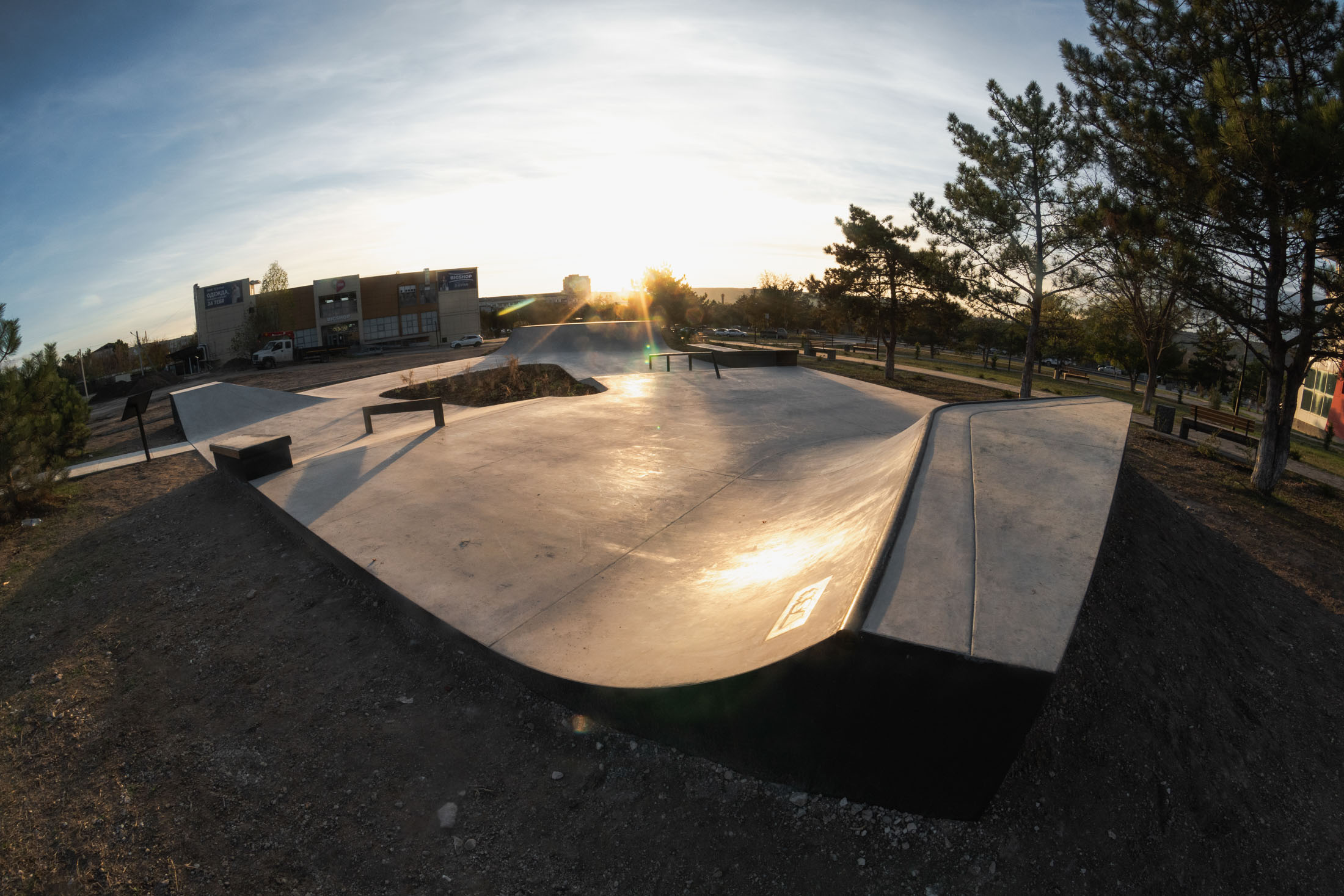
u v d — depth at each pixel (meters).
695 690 3.14
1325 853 3.07
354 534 5.54
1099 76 10.84
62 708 3.94
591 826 3.02
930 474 4.35
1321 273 8.34
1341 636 5.18
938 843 2.77
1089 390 23.31
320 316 42.50
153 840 3.02
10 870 2.87
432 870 2.84
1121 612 3.97
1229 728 3.62
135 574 5.54
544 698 3.77
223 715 3.84
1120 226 9.91
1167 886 2.69
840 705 2.85
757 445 8.59
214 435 10.82
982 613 2.90
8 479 6.81
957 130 15.55
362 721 3.75
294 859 2.91
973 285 16.50
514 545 5.37
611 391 13.09
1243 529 7.51
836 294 21.88
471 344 38.91
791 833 2.89
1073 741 3.15
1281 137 7.26
